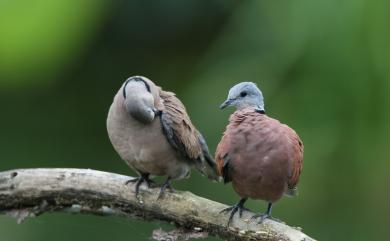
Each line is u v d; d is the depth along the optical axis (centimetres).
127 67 1712
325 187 1470
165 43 1702
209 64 1503
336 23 1353
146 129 1150
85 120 1702
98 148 1681
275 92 1408
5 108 1698
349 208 1481
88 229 1579
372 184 1462
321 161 1431
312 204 1486
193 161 1195
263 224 1077
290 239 1060
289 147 1117
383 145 1409
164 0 1623
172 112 1162
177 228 1114
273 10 1448
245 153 1114
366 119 1385
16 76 1560
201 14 1642
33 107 1702
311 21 1359
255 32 1464
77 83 1702
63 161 1669
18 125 1689
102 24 1609
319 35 1362
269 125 1124
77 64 1678
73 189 1119
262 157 1109
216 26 1661
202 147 1223
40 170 1127
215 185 1540
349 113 1385
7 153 1666
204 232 1103
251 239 1080
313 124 1399
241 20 1480
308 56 1373
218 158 1135
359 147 1411
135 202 1117
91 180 1119
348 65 1362
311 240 1057
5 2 1380
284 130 1130
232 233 1089
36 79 1584
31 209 1135
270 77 1413
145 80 1170
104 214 1134
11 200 1131
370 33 1352
